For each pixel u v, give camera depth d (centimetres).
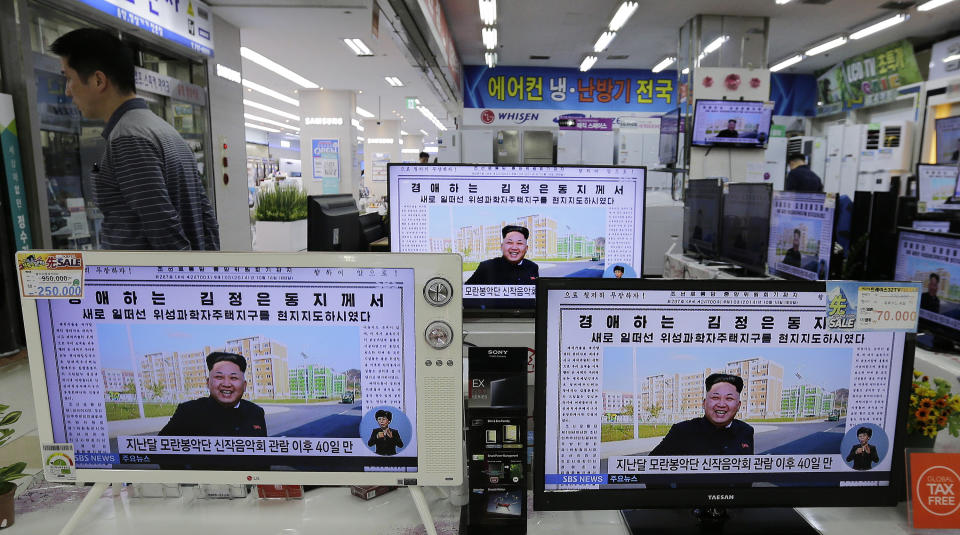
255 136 2692
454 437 87
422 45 715
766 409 90
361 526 95
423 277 82
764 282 88
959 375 173
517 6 801
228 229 565
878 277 288
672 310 88
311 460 88
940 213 314
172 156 180
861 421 91
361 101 1366
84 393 86
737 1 759
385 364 85
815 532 95
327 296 83
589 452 90
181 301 84
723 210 388
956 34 907
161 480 89
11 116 291
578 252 183
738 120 628
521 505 93
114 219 174
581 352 88
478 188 178
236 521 96
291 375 86
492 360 92
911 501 94
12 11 288
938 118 841
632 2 705
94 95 170
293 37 668
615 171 179
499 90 1287
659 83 1280
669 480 91
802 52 1000
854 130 945
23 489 106
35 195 303
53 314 84
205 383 86
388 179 177
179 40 446
